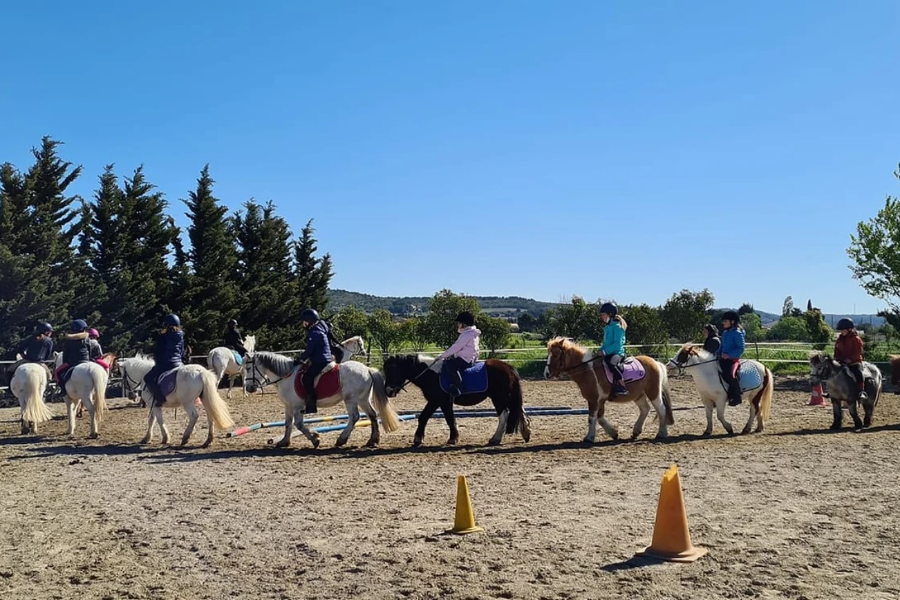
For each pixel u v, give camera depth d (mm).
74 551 7539
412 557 7059
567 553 7117
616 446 13656
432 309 38750
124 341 29375
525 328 59281
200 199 34812
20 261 26406
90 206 31453
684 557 6852
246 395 26172
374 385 13930
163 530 8242
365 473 11281
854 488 9836
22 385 16203
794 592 6016
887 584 6176
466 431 16016
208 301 33438
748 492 9633
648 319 36875
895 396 23266
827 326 38594
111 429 17344
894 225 29641
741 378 14969
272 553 7324
